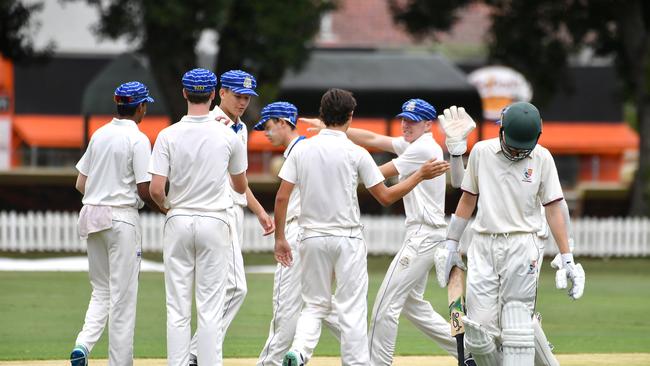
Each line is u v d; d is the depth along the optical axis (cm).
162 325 4641
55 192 10281
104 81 9331
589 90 14400
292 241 3219
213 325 2931
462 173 3052
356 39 15475
